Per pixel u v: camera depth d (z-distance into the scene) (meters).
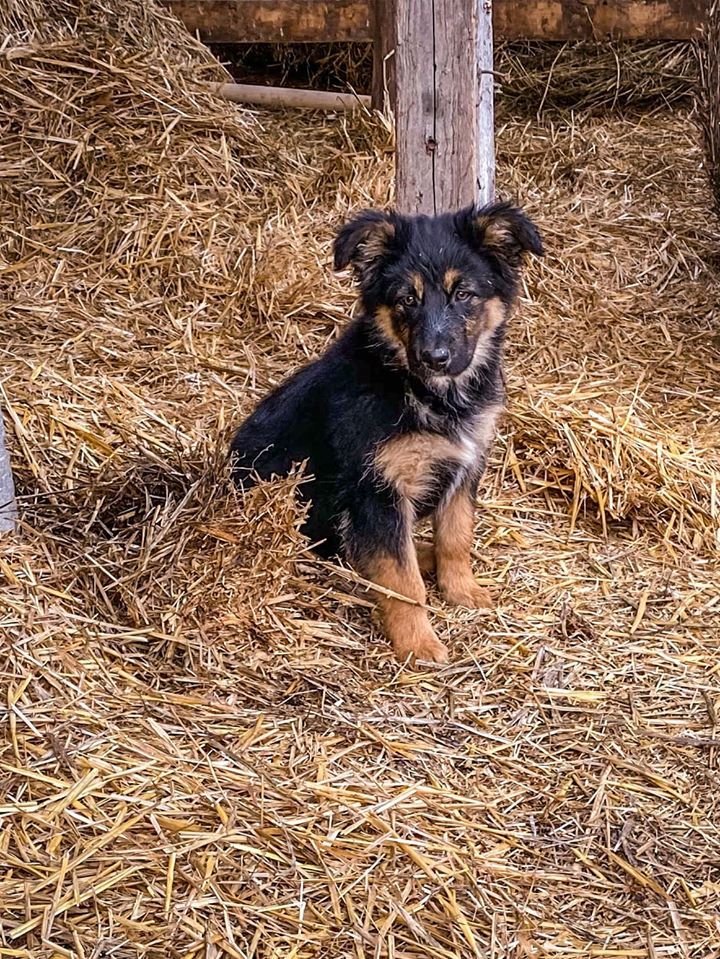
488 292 1.48
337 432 1.47
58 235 2.06
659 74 2.75
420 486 1.47
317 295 1.99
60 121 2.16
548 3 2.61
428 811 1.21
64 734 1.20
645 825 1.22
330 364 1.52
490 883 1.15
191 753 1.22
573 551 1.61
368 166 2.27
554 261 2.12
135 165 2.15
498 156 2.49
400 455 1.44
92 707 1.24
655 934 1.12
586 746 1.30
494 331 1.50
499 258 1.50
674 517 1.64
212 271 2.04
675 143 2.55
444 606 1.52
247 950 1.06
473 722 1.33
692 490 1.67
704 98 2.17
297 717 1.30
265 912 1.09
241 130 2.30
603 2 2.59
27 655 1.26
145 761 1.19
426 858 1.15
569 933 1.12
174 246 2.06
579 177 2.41
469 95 1.79
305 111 2.54
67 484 1.54
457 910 1.11
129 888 1.09
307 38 2.62
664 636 1.46
